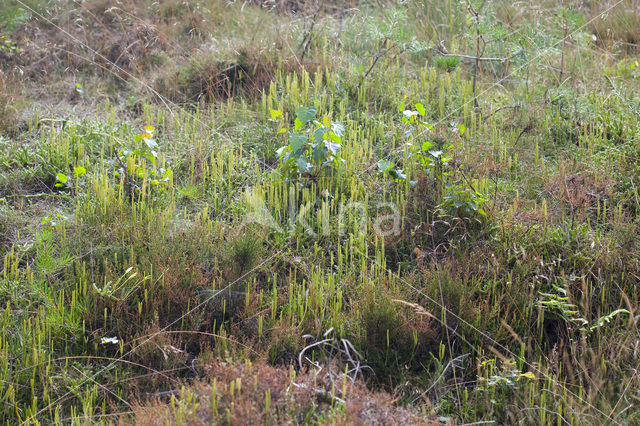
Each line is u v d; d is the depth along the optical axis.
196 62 6.57
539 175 4.72
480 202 4.22
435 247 4.13
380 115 5.50
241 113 5.79
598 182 4.48
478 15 6.65
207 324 3.62
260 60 6.48
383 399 3.03
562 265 3.96
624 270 3.83
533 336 3.62
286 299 3.85
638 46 6.82
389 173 4.62
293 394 2.93
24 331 3.44
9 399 3.13
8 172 4.86
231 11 7.83
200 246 4.02
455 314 3.62
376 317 3.51
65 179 4.51
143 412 2.96
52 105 6.04
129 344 3.47
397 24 6.87
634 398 3.25
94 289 3.61
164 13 7.89
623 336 3.52
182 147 5.27
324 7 7.89
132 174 4.59
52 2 7.70
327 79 6.12
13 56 6.77
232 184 4.87
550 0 7.75
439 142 4.84
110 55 7.12
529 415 3.14
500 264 3.88
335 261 4.17
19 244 4.18
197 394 2.92
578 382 3.40
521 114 5.61
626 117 5.24
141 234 4.07
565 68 6.36
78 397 3.21
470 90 6.02
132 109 6.10
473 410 3.24
